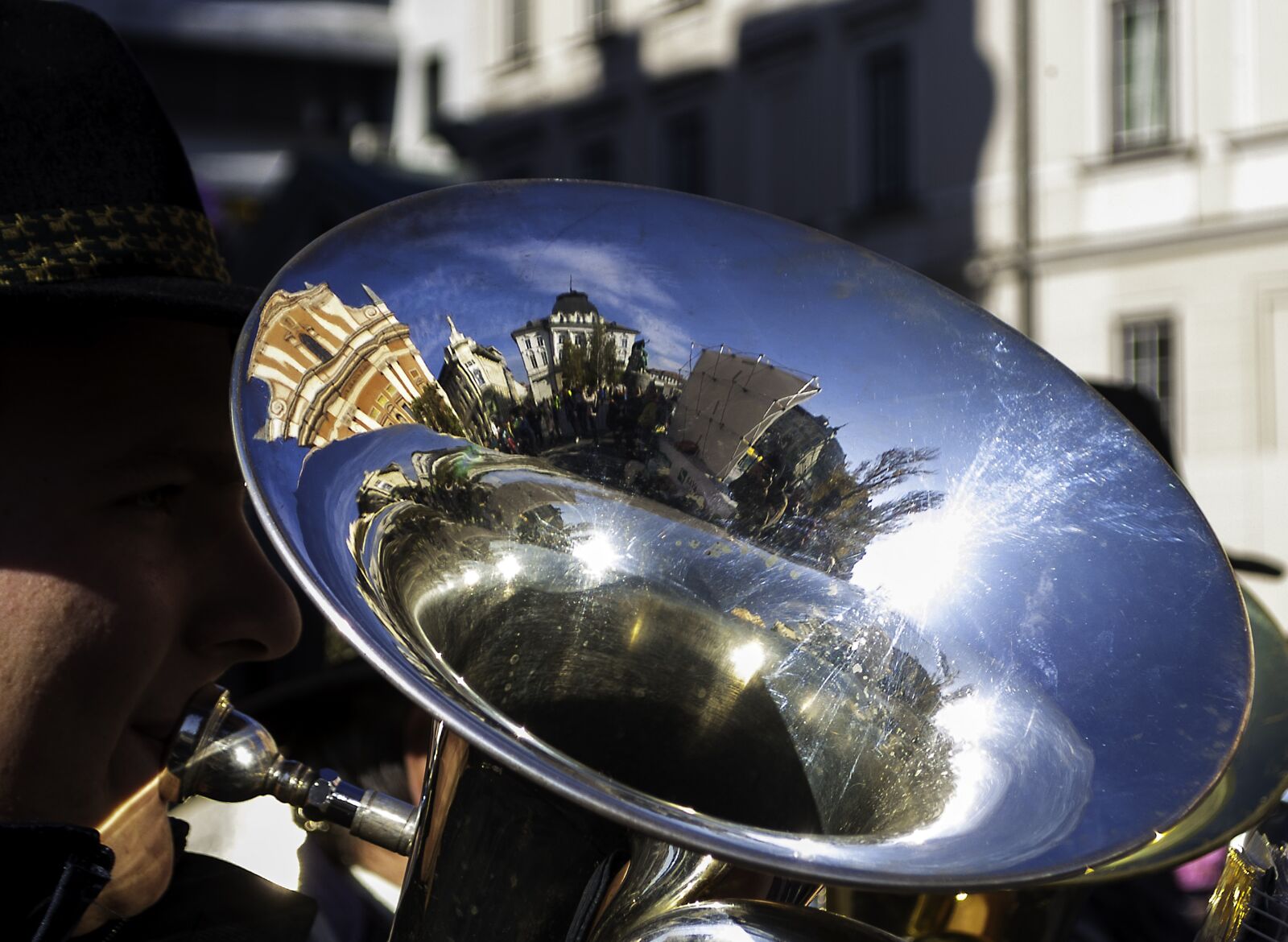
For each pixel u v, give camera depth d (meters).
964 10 14.80
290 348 1.06
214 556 1.21
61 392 1.11
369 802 1.22
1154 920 2.11
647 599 1.29
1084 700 1.12
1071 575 1.20
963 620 1.21
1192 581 1.16
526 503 1.25
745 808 1.26
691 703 1.29
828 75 16.06
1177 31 13.70
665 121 18.11
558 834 1.08
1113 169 14.07
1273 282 13.30
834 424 1.33
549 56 19.72
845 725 1.22
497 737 0.94
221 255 1.30
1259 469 13.34
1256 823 1.22
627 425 1.31
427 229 1.25
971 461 1.29
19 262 1.09
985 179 14.73
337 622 0.92
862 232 15.76
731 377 1.34
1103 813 1.00
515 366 1.26
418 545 1.13
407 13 27.73
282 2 28.42
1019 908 1.55
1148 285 13.94
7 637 1.09
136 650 1.14
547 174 19.75
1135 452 1.25
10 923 1.04
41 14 1.17
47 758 1.11
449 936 1.07
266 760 1.22
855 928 1.02
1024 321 14.62
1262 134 13.30
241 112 28.97
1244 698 1.07
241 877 1.38
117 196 1.14
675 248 1.37
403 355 1.17
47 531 1.11
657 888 1.12
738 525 1.32
